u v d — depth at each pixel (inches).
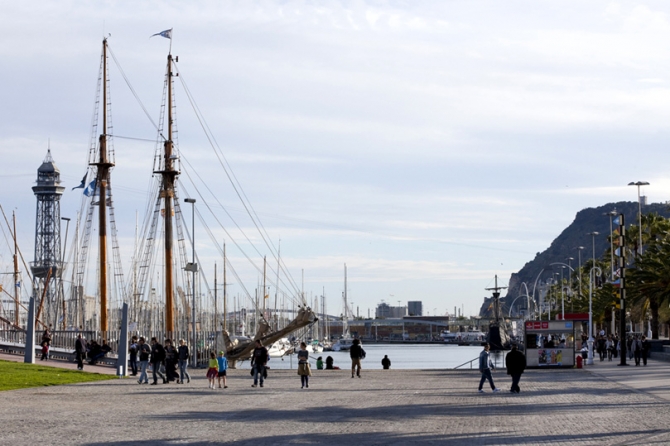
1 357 2321.6
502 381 1887.3
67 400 1273.4
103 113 3110.2
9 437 802.8
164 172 3095.5
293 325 2942.9
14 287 4170.8
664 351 3100.4
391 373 2365.9
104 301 3031.5
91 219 3614.7
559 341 2455.7
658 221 4441.4
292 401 1314.0
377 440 806.5
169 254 3061.0
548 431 884.6
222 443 774.5
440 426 936.9
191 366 2662.4
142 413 1079.6
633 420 998.4
